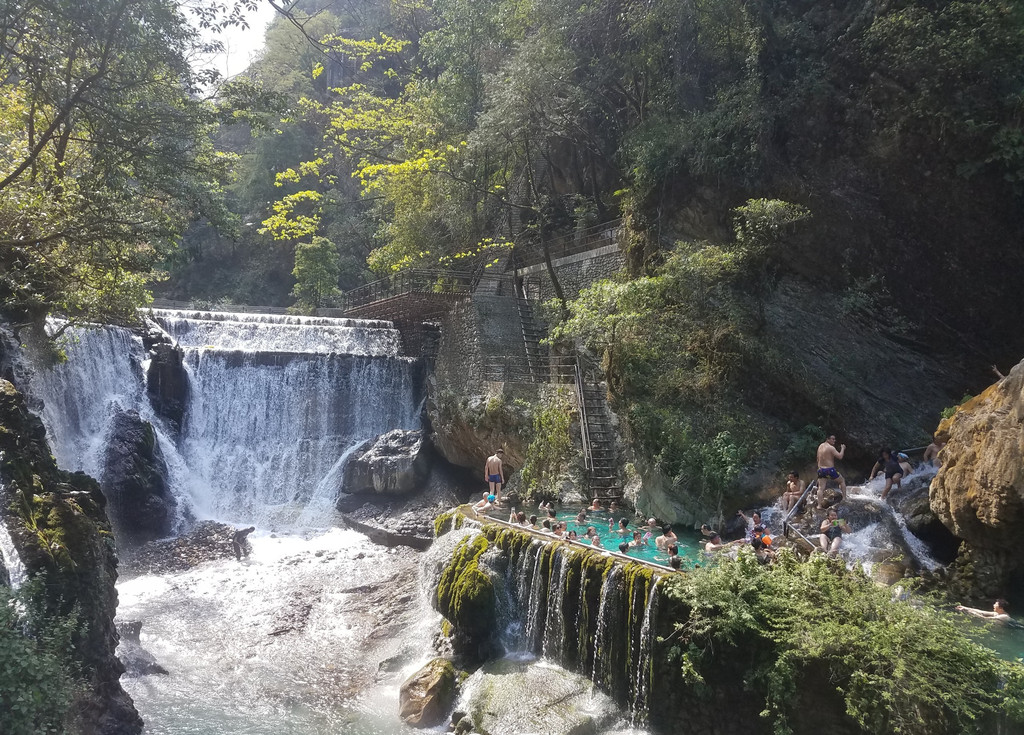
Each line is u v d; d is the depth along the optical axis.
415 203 31.38
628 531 14.58
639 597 10.04
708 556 11.91
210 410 22.92
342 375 24.66
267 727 11.00
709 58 21.44
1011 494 9.62
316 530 20.83
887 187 17.39
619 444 18.36
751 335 16.47
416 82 32.62
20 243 12.82
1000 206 16.30
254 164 45.84
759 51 19.06
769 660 8.52
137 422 20.34
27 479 10.41
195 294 44.06
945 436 12.86
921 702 7.37
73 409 19.36
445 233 31.75
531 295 27.56
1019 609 10.23
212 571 17.52
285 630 14.63
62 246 14.98
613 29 23.38
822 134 18.09
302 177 46.19
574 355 21.28
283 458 23.25
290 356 24.03
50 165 14.70
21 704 7.38
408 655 13.34
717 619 8.77
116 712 10.09
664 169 19.81
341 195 46.03
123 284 17.02
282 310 39.97
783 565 9.48
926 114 16.56
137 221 13.77
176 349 22.72
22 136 15.20
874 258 17.50
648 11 21.45
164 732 10.70
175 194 14.23
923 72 16.70
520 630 12.38
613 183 27.14
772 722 8.42
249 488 22.48
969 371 16.81
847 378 16.31
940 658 7.61
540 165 31.83
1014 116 15.77
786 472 15.32
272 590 16.47
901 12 17.08
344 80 46.50
